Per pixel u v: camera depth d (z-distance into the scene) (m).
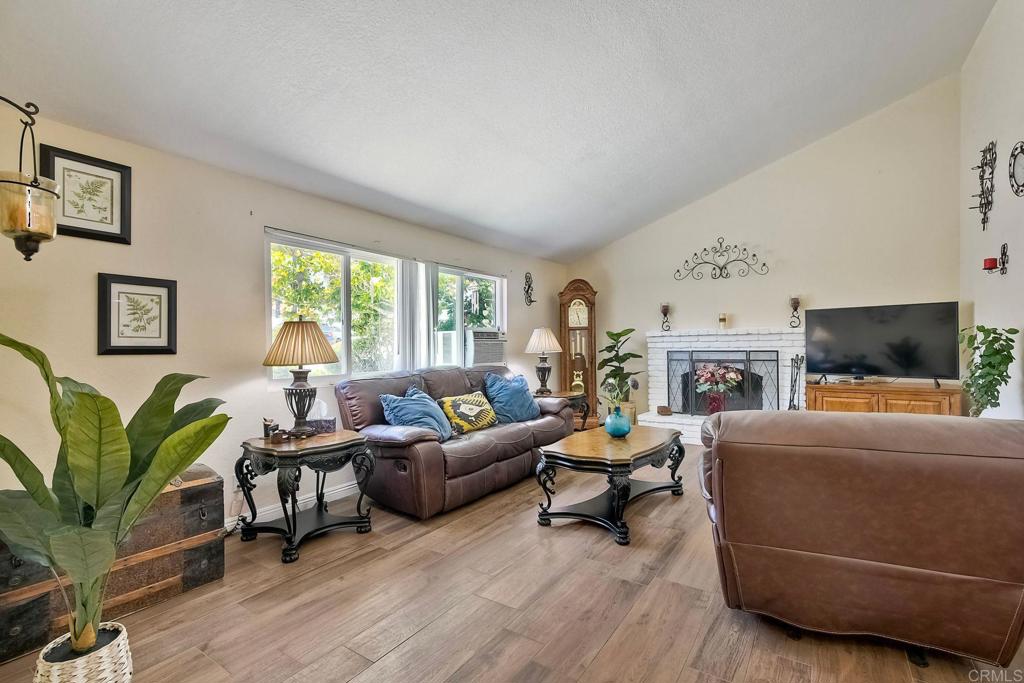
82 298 2.26
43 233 1.58
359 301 3.70
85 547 1.21
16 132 2.08
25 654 1.72
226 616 1.91
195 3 1.82
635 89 3.09
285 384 3.10
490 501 3.31
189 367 2.64
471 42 2.35
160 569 2.03
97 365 2.30
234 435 2.84
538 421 4.11
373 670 1.58
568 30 2.46
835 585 1.59
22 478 1.32
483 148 3.27
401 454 2.94
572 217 4.91
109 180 2.35
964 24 3.46
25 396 2.10
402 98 2.59
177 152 2.58
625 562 2.34
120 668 1.39
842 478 1.52
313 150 2.83
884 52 3.54
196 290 2.68
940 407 3.96
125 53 1.95
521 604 1.97
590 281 6.22
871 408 4.20
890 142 4.52
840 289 4.74
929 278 4.37
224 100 2.30
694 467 4.14
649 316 5.80
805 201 4.89
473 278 4.96
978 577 1.42
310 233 3.29
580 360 5.96
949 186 4.29
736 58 3.07
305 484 3.23
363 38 2.15
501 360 5.23
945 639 1.50
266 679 1.54
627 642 1.71
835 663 1.57
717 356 5.29
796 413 1.66
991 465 1.36
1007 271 3.11
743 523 1.66
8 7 1.69
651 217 5.59
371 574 2.25
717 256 5.36
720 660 1.60
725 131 4.03
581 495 3.42
